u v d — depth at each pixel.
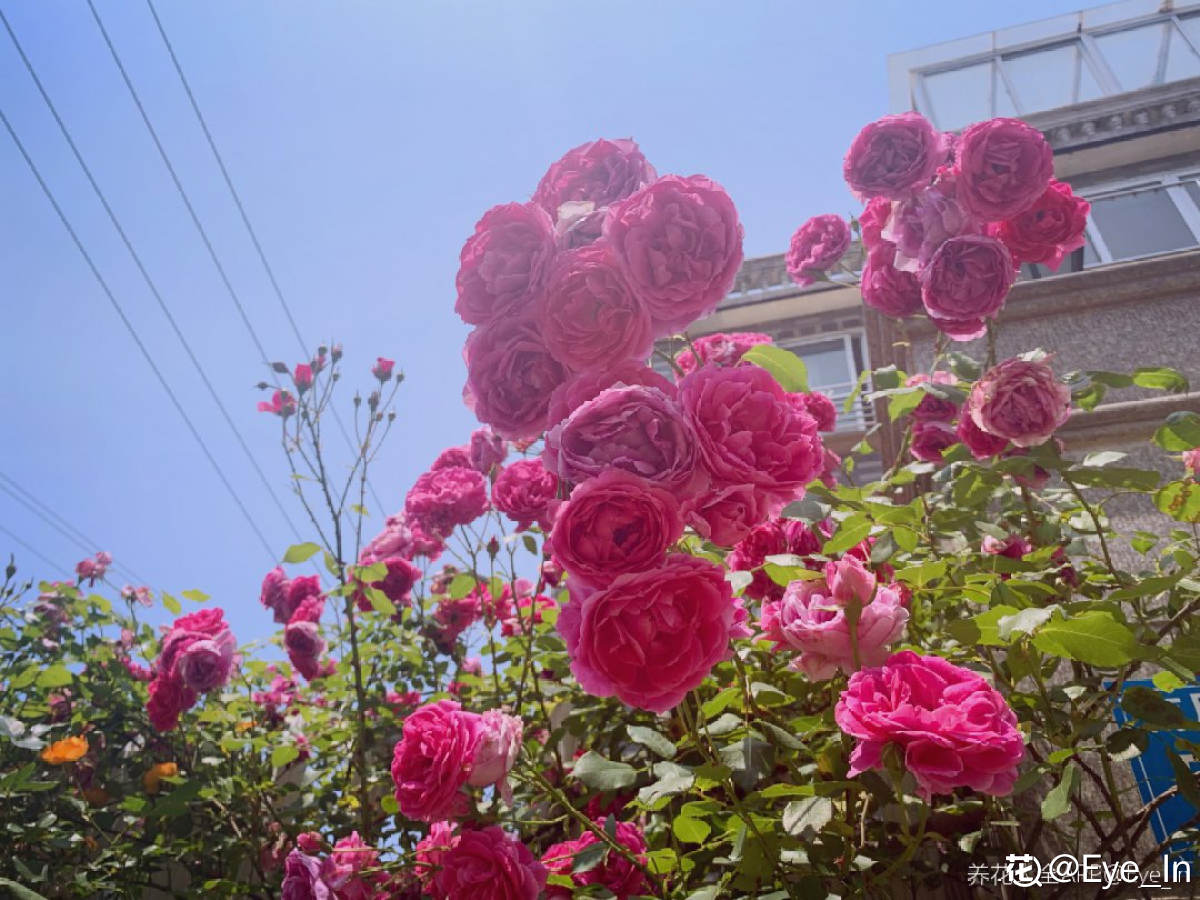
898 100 8.62
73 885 2.95
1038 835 1.85
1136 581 1.93
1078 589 2.02
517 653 2.58
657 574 0.98
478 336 1.27
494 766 1.54
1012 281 1.98
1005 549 2.18
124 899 3.10
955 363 2.26
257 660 3.27
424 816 1.49
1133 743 1.61
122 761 3.79
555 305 1.17
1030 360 2.04
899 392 2.14
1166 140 6.80
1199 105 6.71
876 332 3.78
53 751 3.00
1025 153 1.99
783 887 1.42
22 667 3.58
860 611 1.37
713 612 1.02
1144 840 2.14
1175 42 7.94
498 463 2.25
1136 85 7.73
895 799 1.45
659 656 0.99
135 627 4.12
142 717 3.75
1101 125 6.98
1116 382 2.04
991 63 8.52
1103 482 1.87
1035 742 1.85
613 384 1.14
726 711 1.79
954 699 1.13
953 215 2.07
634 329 1.15
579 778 1.49
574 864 1.49
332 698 3.41
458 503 2.61
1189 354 3.46
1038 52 8.41
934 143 2.13
